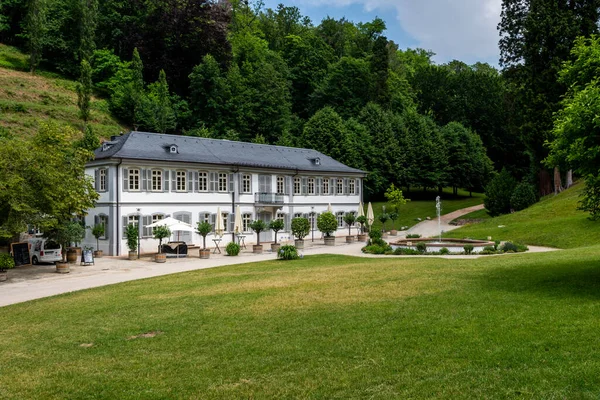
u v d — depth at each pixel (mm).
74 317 14477
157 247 38844
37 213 25500
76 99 72438
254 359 9719
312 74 87250
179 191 40281
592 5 45125
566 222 37312
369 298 14828
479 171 76250
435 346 9773
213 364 9562
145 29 80812
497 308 12477
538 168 54938
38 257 30875
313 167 50938
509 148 85812
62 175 26406
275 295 16141
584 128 13773
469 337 10164
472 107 87500
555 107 45156
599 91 13773
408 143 73062
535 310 12000
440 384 7953
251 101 75812
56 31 80312
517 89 50406
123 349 10898
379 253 32219
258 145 50594
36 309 16328
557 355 8844
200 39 80938
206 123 73562
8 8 84812
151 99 72688
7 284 23125
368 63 85625
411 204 71438
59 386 8828
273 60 85688
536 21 46375
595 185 15000
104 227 37531
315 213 50938
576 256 22641
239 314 13555
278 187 47688
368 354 9578
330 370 8883
